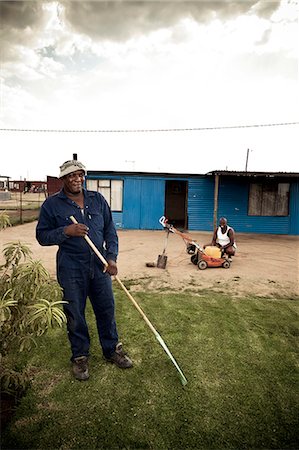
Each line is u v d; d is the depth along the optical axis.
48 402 2.10
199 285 5.07
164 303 4.11
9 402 2.11
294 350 2.88
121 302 4.12
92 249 2.34
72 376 2.41
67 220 2.29
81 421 1.93
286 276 5.77
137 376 2.43
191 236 11.57
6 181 47.25
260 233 12.90
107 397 2.17
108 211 2.59
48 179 27.62
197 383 2.35
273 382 2.38
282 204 12.77
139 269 6.17
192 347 2.91
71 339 2.43
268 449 1.73
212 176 12.63
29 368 2.51
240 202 12.78
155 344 2.96
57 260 2.38
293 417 2.00
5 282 1.89
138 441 1.78
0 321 1.54
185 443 1.77
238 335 3.18
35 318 1.66
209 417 1.98
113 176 12.81
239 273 5.96
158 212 13.07
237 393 2.23
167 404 2.10
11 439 1.77
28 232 11.08
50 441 1.76
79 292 2.38
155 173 12.76
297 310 3.92
